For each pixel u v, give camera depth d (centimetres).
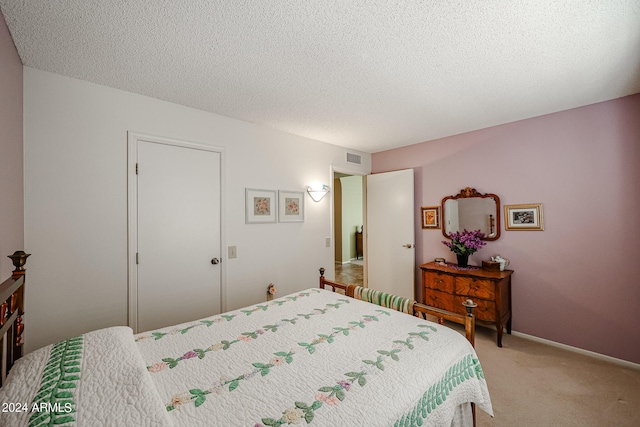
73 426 72
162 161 233
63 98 190
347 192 757
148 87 210
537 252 276
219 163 266
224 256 267
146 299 223
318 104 245
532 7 129
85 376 93
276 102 239
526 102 241
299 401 96
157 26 141
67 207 190
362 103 242
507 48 162
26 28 141
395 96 228
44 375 92
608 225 238
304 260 338
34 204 178
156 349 134
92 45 157
